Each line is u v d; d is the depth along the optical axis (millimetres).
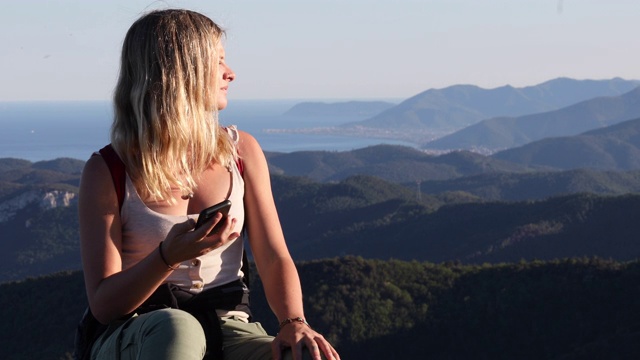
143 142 2264
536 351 41188
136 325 2072
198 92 2340
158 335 1975
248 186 2506
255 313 27250
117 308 2158
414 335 42344
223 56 2506
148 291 2139
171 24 2342
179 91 2291
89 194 2295
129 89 2336
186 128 2293
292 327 2203
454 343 41812
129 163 2316
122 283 2133
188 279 2303
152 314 2055
